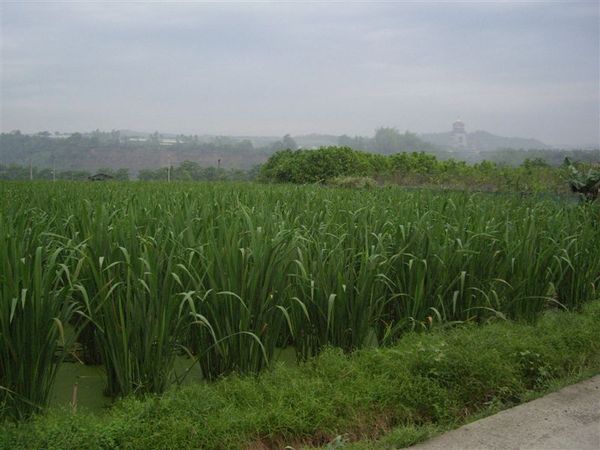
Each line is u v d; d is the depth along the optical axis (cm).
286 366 496
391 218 677
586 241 664
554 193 1480
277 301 452
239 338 434
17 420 354
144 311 400
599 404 421
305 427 359
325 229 598
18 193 1114
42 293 367
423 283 539
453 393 415
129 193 1027
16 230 473
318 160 2559
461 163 2250
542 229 705
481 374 434
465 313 573
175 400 364
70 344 397
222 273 437
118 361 401
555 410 409
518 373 459
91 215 616
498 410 418
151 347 405
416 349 449
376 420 384
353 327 493
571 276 666
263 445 348
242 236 496
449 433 374
